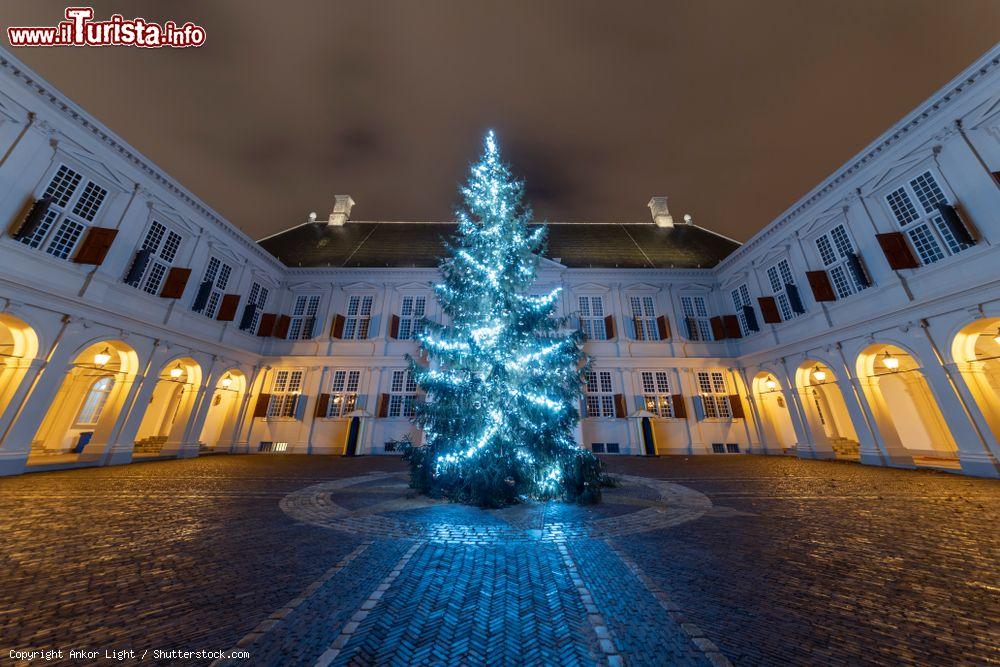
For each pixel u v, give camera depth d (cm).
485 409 755
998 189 940
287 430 1794
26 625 267
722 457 1625
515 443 743
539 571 384
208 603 308
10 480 852
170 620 280
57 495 713
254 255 1842
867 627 274
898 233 1143
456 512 638
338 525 554
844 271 1348
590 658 239
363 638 258
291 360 1886
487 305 834
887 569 382
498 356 772
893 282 1165
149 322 1285
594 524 565
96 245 1123
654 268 2111
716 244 2416
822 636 263
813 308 1462
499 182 909
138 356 1266
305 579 360
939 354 1048
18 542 443
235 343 1744
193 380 1533
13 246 955
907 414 1527
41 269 1015
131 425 1240
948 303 1017
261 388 1858
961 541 461
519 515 619
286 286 2052
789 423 1827
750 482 938
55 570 368
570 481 732
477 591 337
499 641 258
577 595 329
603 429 1834
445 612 298
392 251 2281
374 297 2048
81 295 1095
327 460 1473
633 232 2588
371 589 339
